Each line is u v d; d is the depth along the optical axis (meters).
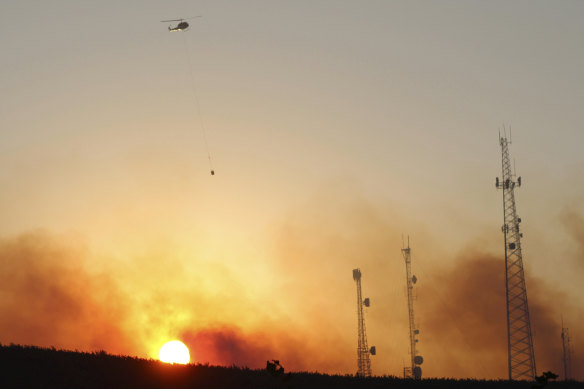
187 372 62.84
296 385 61.62
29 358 58.94
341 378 66.69
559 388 67.88
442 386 66.12
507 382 69.94
